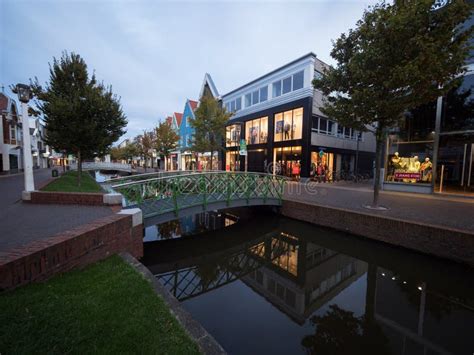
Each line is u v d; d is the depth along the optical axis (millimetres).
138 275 3527
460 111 10695
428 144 11758
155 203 7551
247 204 9711
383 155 13680
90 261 3811
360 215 7465
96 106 10414
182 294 5395
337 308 4727
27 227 4348
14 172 22828
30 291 2695
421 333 3941
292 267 7078
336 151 20078
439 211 7773
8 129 21594
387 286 5617
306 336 3832
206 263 7410
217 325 4152
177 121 38938
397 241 6602
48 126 10445
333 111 8133
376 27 6609
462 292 5297
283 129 18641
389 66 6676
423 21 6086
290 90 18219
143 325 2391
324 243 8477
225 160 25875
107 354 1958
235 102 24344
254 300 5105
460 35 6246
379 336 3848
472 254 5312
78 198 6555
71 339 2064
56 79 10641
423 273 6047
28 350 1876
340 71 7734
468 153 10523
